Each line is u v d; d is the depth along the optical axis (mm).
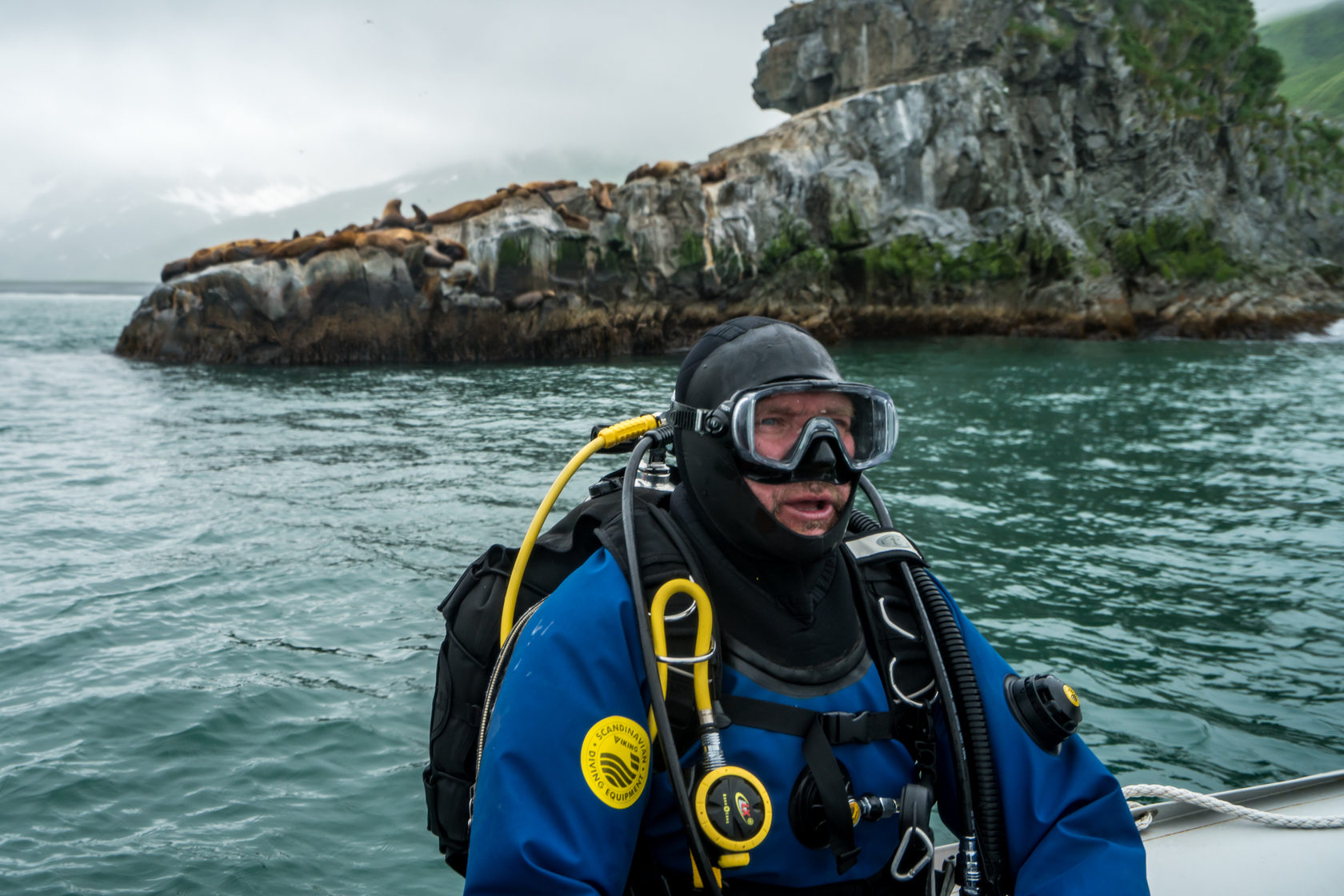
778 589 1358
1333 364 19781
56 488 8695
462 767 1496
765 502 1320
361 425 12383
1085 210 27094
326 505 8008
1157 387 16172
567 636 1279
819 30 29156
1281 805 2000
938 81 25734
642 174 23484
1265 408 13953
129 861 3158
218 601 5707
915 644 1452
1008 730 1429
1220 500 8289
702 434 1375
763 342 1395
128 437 11445
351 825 3383
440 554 6598
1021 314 25531
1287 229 28562
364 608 5594
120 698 4355
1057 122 27094
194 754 3875
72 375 18312
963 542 6871
